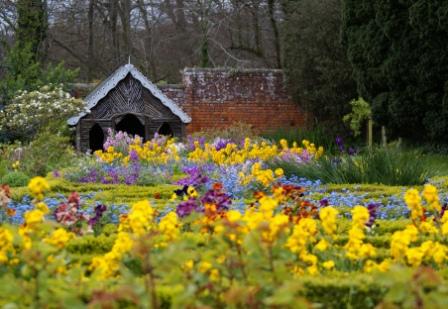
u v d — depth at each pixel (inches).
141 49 1274.6
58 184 458.0
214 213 209.2
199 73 1024.9
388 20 745.0
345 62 921.5
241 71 1027.3
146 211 175.8
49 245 157.6
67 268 200.1
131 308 160.2
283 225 147.2
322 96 933.2
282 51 1023.6
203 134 877.8
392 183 485.7
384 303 129.6
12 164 557.9
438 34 708.0
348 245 189.8
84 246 230.5
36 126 767.1
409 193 215.8
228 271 149.3
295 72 956.6
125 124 1003.9
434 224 253.1
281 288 123.4
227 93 1024.2
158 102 904.9
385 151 512.4
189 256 140.9
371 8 783.7
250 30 1237.1
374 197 411.2
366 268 186.9
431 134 738.2
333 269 195.9
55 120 762.8
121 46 1259.8
